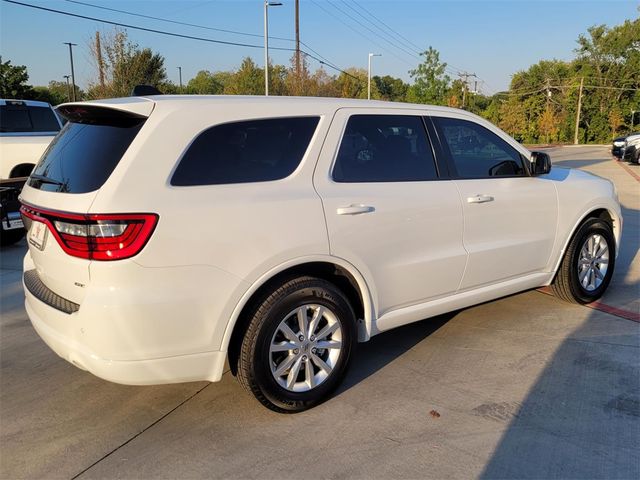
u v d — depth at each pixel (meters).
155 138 2.76
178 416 3.25
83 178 2.77
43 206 2.86
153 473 2.72
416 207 3.59
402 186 3.58
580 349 4.04
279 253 2.98
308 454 2.86
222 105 3.01
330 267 3.36
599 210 5.01
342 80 48.97
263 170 3.07
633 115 65.25
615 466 2.71
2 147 8.91
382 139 3.60
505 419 3.14
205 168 2.87
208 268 2.79
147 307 2.66
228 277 2.85
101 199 2.60
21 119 9.45
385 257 3.47
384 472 2.70
